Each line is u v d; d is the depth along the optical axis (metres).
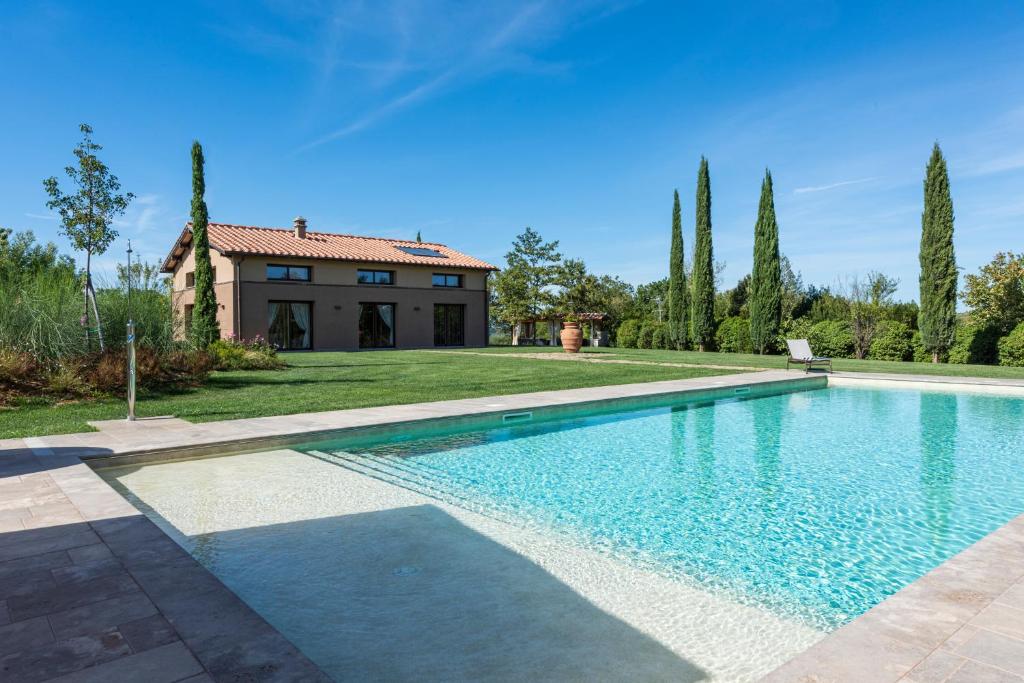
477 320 27.72
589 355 19.39
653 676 2.21
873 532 3.97
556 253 32.47
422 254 26.84
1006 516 4.30
